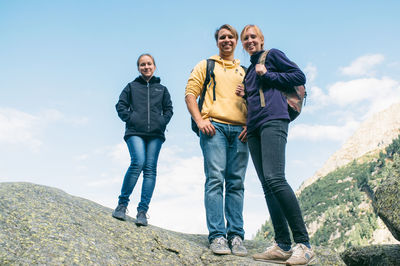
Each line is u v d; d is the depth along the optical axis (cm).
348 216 11262
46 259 243
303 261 288
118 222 353
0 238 246
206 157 378
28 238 259
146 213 379
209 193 367
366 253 423
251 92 349
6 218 272
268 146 317
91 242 289
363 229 9962
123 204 372
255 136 345
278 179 306
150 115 408
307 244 299
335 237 10650
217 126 381
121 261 284
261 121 329
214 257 336
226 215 380
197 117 380
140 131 400
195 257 336
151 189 391
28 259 237
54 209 319
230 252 342
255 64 364
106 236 314
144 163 396
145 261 301
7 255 233
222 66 405
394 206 349
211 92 395
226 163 385
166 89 442
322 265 315
